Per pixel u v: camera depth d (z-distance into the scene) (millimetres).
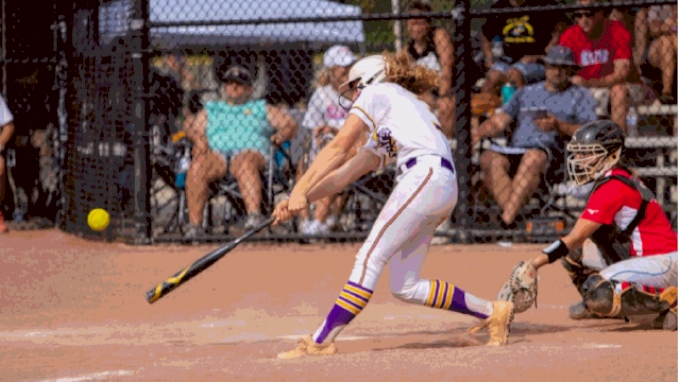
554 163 21047
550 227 20828
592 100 20844
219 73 23609
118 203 22641
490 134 21125
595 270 12977
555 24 21641
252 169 21609
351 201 22422
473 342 12039
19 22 24891
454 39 20688
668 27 21672
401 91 10992
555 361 9625
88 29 23359
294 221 22203
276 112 21781
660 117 21797
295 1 24906
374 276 10648
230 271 18609
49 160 26031
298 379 9047
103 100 22969
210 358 10945
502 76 21531
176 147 22922
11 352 11633
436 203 10562
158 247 21484
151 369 10039
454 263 18766
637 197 12047
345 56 20953
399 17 20516
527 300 11898
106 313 15086
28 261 20016
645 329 12578
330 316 10703
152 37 24016
